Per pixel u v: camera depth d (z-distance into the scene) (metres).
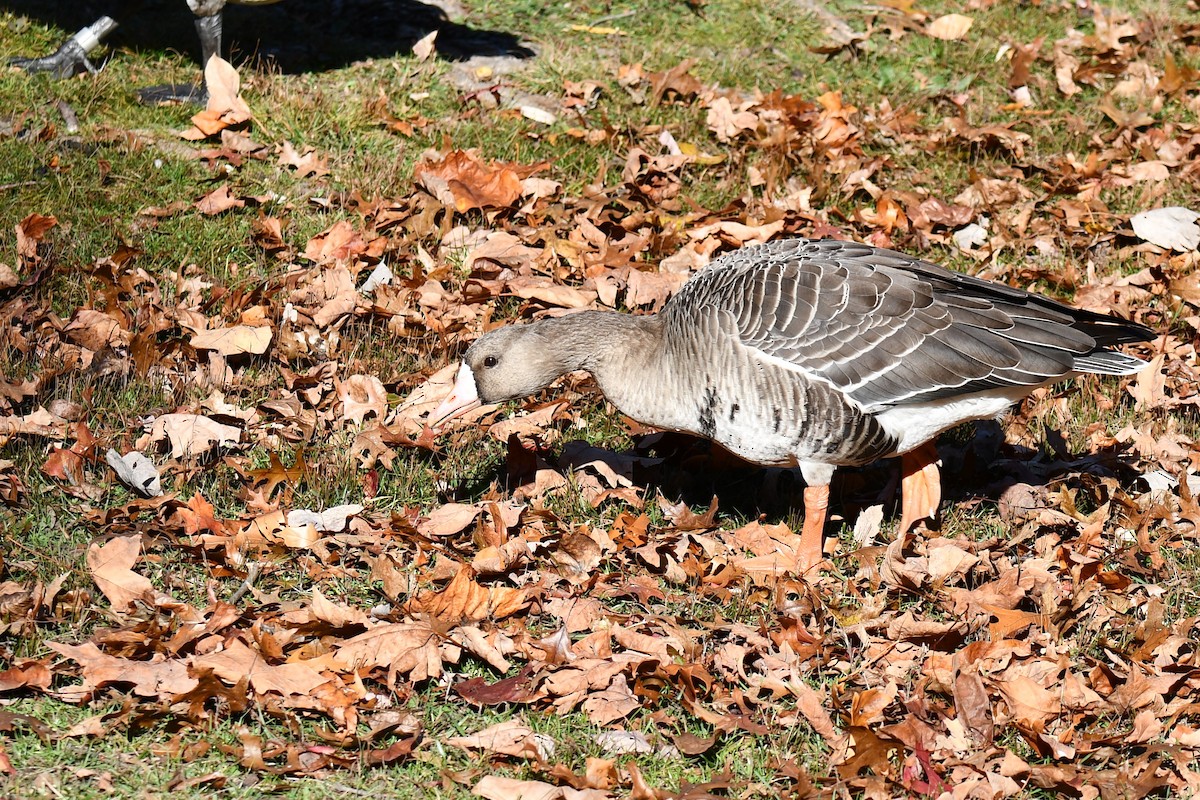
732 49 12.29
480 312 8.75
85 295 8.37
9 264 8.42
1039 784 5.57
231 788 5.20
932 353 6.52
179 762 5.29
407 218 9.49
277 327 8.35
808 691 5.82
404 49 11.89
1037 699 5.88
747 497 7.68
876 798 5.41
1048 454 7.94
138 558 6.34
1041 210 10.42
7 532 6.48
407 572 6.57
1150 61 12.57
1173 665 6.14
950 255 9.77
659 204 10.02
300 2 12.58
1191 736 5.81
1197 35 13.00
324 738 5.45
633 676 5.97
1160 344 8.87
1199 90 12.22
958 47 12.60
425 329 8.52
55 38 11.35
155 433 7.28
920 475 7.13
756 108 11.31
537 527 7.01
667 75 11.41
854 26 12.86
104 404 7.57
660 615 6.47
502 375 6.90
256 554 6.62
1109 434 8.06
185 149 10.09
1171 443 7.88
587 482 7.40
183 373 7.97
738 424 6.62
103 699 5.55
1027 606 6.73
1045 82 12.12
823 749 5.71
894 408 6.61
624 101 11.33
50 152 9.60
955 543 7.04
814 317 6.47
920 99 11.77
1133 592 6.82
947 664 6.15
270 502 7.09
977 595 6.60
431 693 5.86
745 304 6.53
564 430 7.93
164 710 5.44
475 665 6.07
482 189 9.72
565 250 9.35
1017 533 7.20
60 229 8.86
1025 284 9.55
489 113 10.95
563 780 5.37
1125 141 11.20
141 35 11.70
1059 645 6.36
